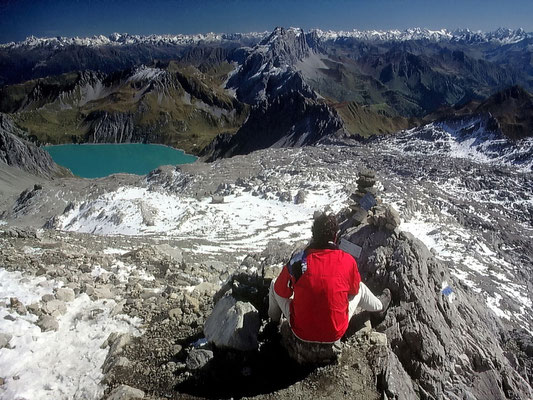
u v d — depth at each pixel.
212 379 2.99
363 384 2.73
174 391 2.94
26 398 2.98
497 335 4.67
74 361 3.36
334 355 2.82
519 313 10.96
